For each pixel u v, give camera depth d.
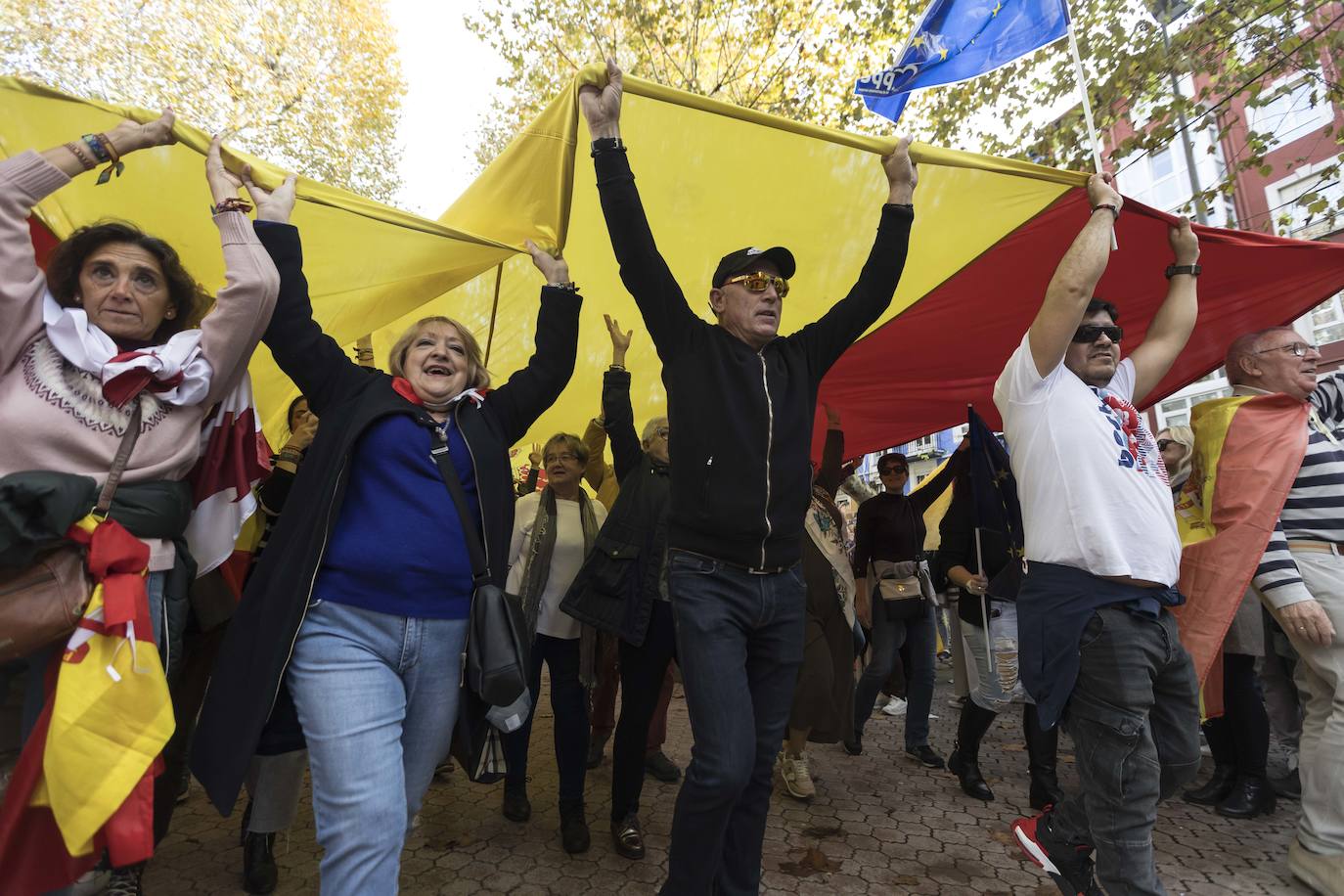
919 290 3.40
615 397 3.01
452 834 2.93
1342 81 6.34
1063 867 2.20
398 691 1.62
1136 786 1.94
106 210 2.22
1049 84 7.50
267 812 2.31
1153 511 2.08
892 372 4.43
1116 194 2.37
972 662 3.47
